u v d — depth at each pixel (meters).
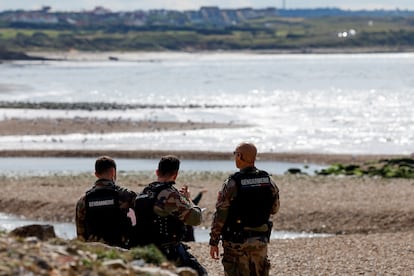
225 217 30.12
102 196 30.84
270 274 49.62
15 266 22.56
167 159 29.59
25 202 105.44
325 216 92.88
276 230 90.00
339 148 186.25
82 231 31.03
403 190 110.50
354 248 60.34
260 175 30.45
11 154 176.62
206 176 133.50
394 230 88.19
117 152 176.75
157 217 29.12
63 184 124.50
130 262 27.84
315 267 52.06
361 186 116.12
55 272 23.33
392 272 50.09
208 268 49.50
